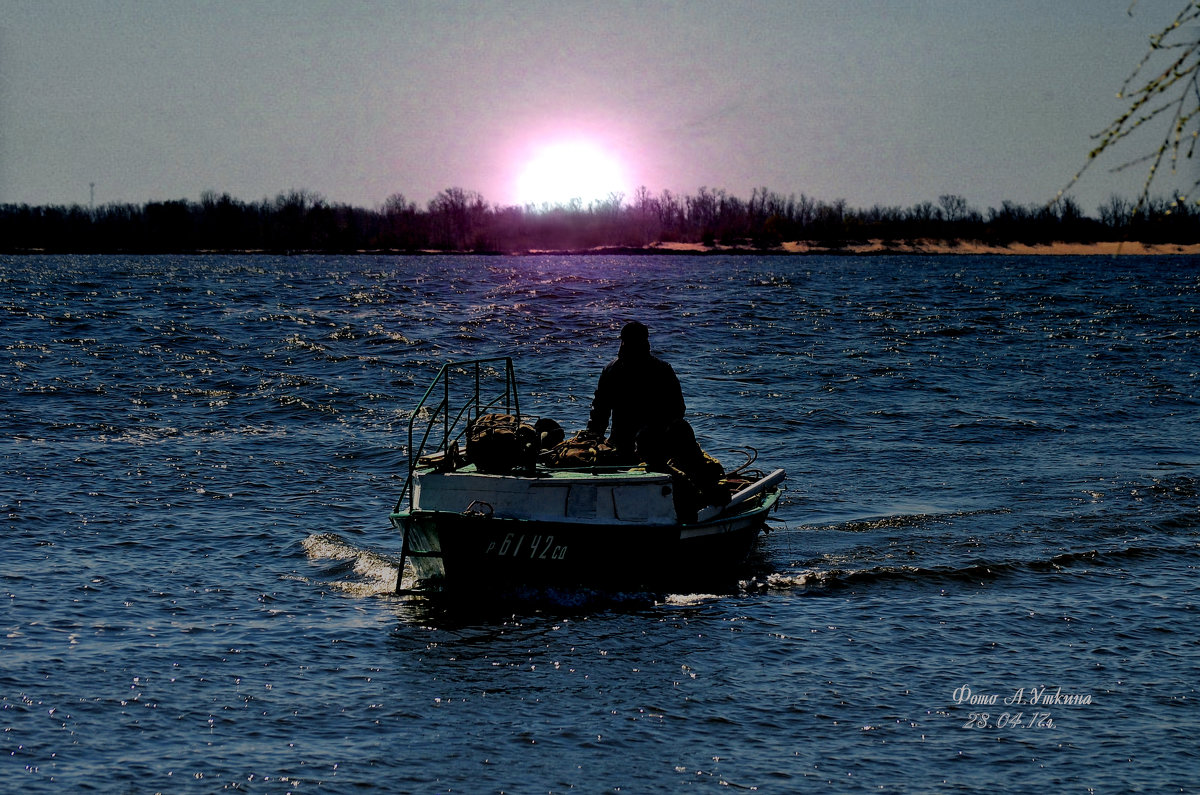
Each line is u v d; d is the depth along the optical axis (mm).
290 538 51719
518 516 41688
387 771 28703
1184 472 68250
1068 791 27875
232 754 29453
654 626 40062
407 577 45781
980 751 30094
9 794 26922
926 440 79875
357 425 82750
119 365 108750
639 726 31562
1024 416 90312
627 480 42438
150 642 37469
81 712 31688
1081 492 62781
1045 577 46312
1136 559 48969
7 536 50188
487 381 105375
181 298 197625
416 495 43719
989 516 57125
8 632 37781
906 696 33781
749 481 51125
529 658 36750
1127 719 32188
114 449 71250
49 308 166125
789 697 33656
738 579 46125
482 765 29078
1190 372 117000
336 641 38125
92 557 47531
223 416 85125
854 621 40781
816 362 123938
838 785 28172
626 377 45406
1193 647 38000
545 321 162625
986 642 38531
